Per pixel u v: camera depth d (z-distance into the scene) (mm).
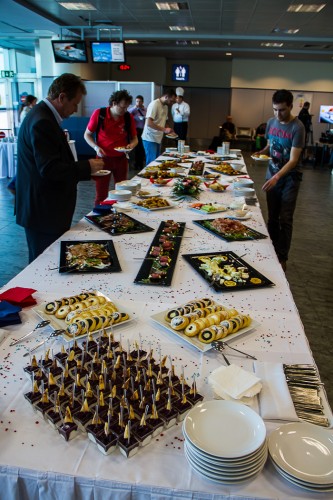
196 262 1824
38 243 2307
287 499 771
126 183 3131
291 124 3193
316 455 834
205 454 780
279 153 3346
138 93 9266
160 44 11000
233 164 4254
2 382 1047
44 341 1211
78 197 5805
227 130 12664
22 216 2238
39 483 816
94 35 9961
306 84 13508
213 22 8609
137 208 2676
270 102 13930
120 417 893
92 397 964
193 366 1139
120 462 841
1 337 1215
